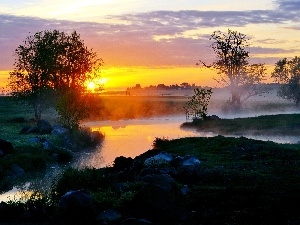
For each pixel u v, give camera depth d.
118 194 17.98
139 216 14.99
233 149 33.59
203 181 21.77
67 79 66.94
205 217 14.84
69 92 55.84
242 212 15.25
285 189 19.06
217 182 21.48
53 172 30.16
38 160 32.25
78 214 14.94
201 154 32.16
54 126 54.19
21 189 24.27
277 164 26.62
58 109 55.00
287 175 22.86
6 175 28.48
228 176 22.73
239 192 18.45
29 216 15.22
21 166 30.58
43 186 25.12
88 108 60.06
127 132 62.25
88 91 65.31
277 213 15.02
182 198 17.45
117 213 15.24
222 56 84.94
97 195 17.19
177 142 40.53
